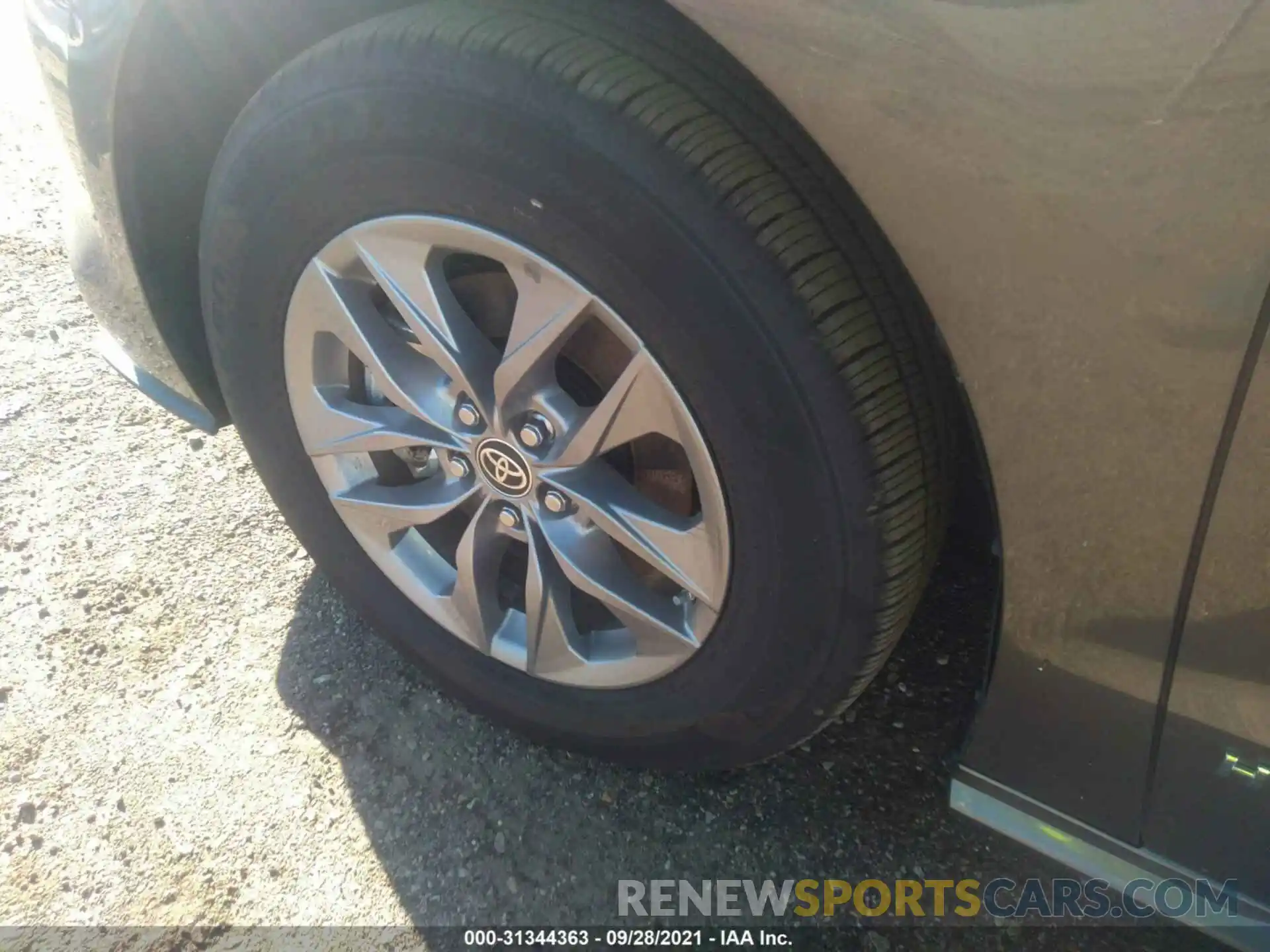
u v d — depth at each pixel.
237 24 1.60
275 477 1.95
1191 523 1.19
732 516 1.42
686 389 1.36
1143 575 1.26
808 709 1.56
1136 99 1.00
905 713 2.00
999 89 1.05
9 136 3.75
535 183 1.32
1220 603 1.23
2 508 2.47
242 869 1.82
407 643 1.98
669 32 1.30
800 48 1.15
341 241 1.55
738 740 1.67
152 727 2.04
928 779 1.90
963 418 1.49
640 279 1.31
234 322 1.75
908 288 1.32
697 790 1.91
